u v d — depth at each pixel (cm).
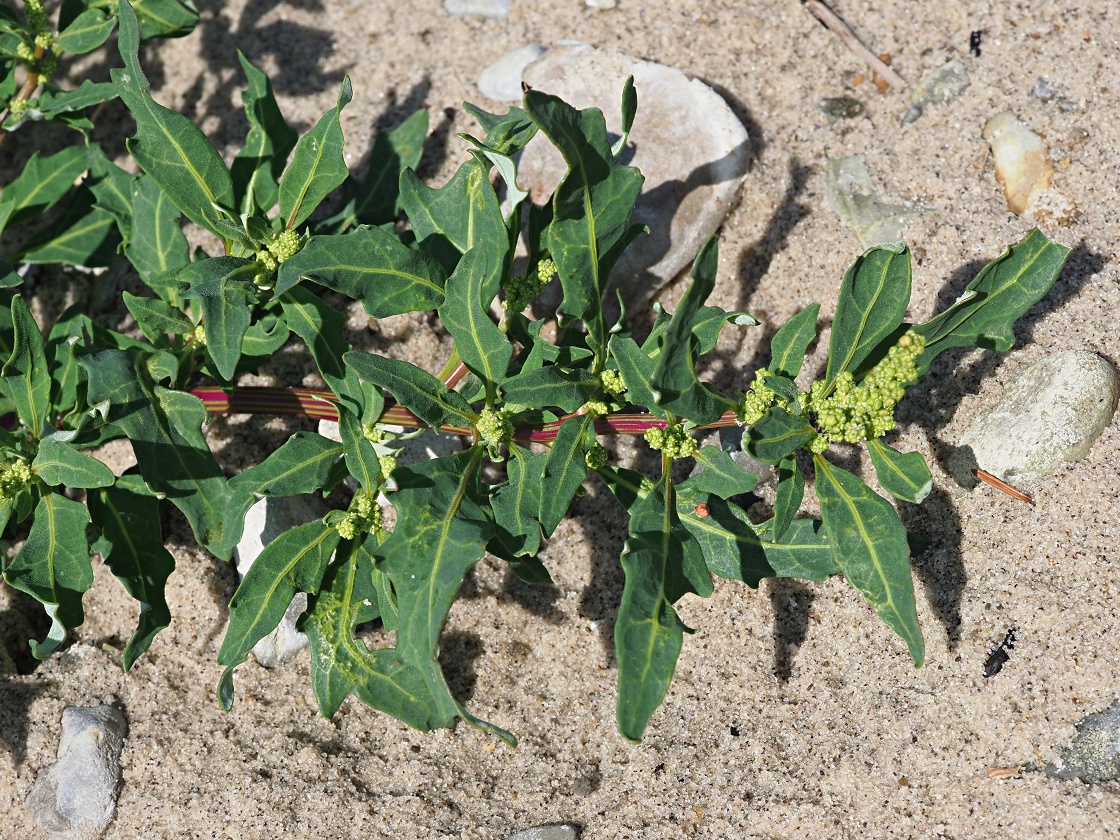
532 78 60
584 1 62
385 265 52
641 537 50
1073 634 53
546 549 57
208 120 63
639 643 49
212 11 64
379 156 59
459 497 51
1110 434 54
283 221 54
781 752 54
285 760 55
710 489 51
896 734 53
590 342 52
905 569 50
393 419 54
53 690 56
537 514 51
